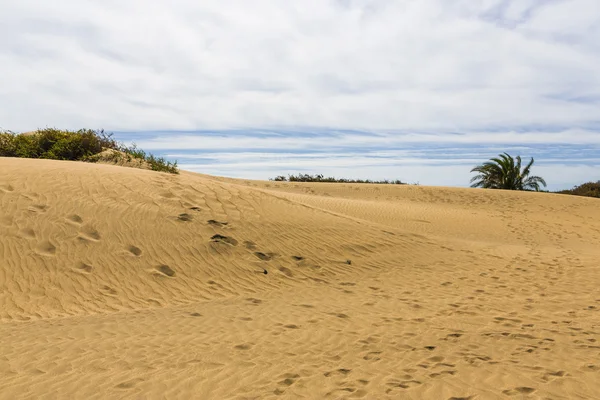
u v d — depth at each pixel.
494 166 36.69
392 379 4.59
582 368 4.90
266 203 13.52
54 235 9.52
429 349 5.55
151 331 6.19
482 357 5.26
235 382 4.46
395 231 13.66
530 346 5.67
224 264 9.79
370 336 6.05
